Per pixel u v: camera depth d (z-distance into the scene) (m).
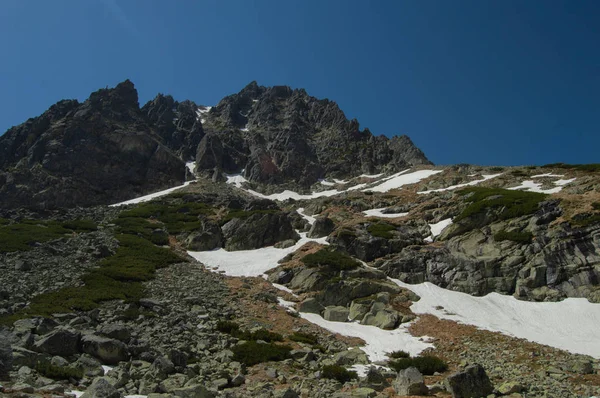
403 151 137.12
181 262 49.78
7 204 78.00
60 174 89.25
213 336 28.08
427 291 43.16
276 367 23.95
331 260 47.00
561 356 28.48
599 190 56.19
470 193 62.78
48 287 35.03
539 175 76.19
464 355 29.38
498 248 46.00
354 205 75.62
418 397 20.12
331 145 133.00
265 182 111.31
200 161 113.31
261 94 188.88
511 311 39.03
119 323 27.66
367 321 37.03
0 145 96.38
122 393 17.83
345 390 20.72
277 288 43.84
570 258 41.53
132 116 120.06
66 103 109.81
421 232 56.62
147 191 96.00
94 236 55.00
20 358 18.80
